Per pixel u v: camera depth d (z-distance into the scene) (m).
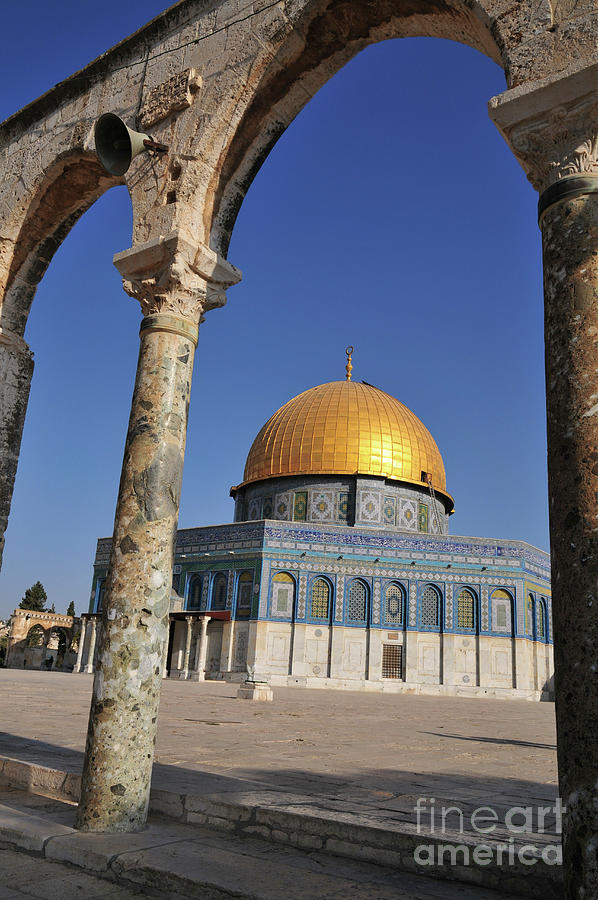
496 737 12.66
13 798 6.17
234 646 38.22
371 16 6.71
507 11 5.37
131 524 6.11
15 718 11.16
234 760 7.63
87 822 5.27
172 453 6.43
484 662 38.00
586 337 4.24
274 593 38.31
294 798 5.55
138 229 7.46
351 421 44.03
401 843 4.54
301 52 7.14
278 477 44.06
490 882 4.21
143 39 8.59
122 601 5.90
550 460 4.24
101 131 7.21
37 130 9.88
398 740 10.92
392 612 38.72
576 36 4.95
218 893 4.06
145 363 6.69
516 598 38.88
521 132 4.97
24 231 10.06
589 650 3.69
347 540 39.41
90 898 4.19
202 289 7.06
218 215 7.54
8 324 10.20
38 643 53.88
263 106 7.44
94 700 5.68
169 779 6.25
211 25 7.81
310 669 37.44
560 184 4.66
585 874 3.43
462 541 39.72
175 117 7.69
